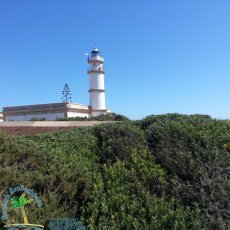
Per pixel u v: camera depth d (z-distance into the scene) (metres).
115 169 7.65
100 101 62.12
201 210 6.34
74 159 8.05
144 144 8.77
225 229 6.03
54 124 24.84
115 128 9.71
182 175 7.30
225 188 6.79
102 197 6.62
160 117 10.76
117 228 5.96
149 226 5.99
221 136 8.28
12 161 7.21
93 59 61.66
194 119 10.12
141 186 7.01
